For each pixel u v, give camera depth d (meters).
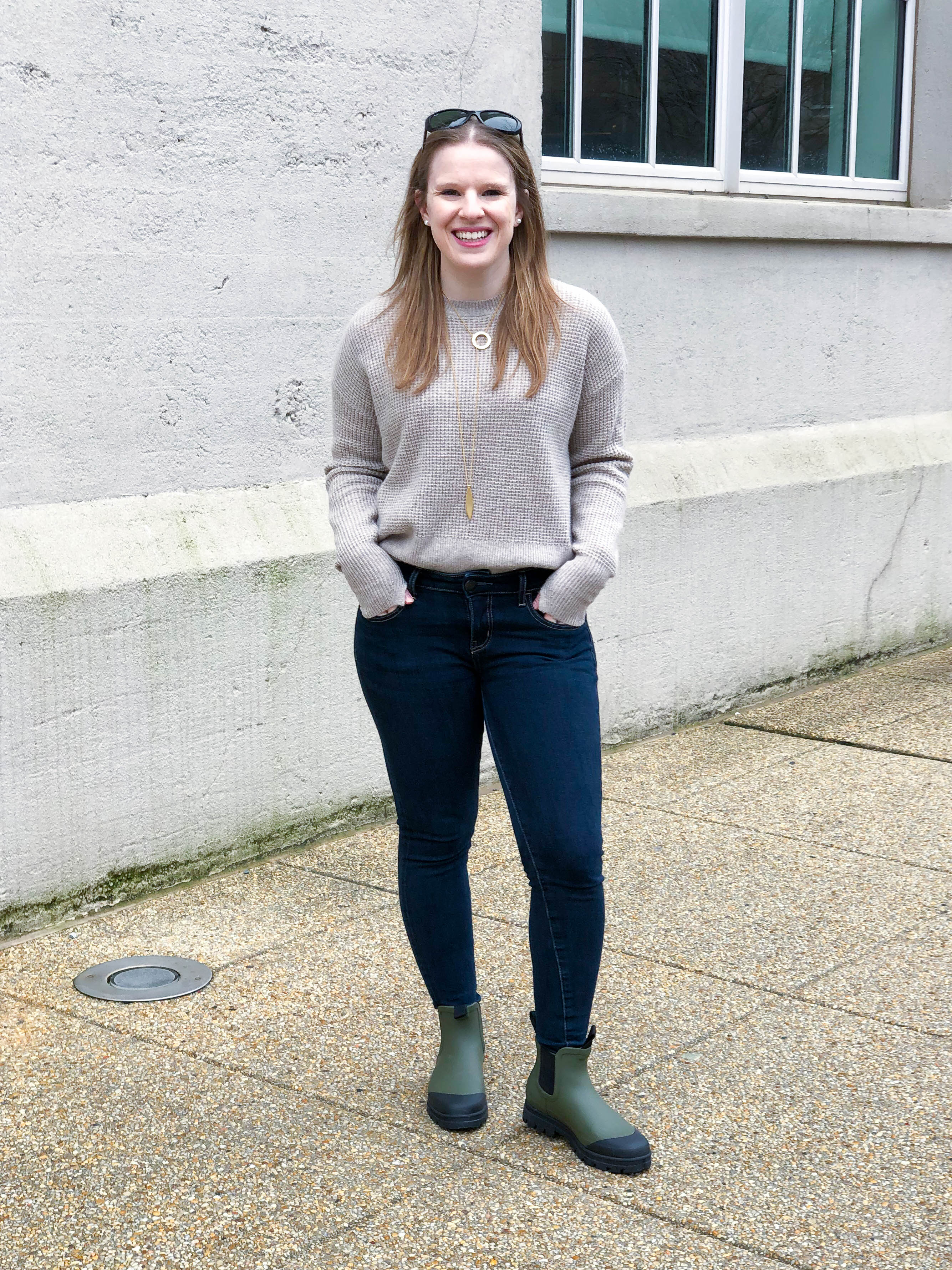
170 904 3.64
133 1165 2.42
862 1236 2.22
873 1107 2.63
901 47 6.32
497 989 3.13
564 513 2.35
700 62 5.44
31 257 3.35
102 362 3.52
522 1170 2.41
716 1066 2.79
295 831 4.06
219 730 3.81
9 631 3.30
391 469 2.39
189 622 3.69
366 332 2.37
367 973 3.21
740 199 5.45
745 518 5.44
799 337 5.74
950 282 6.47
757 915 3.57
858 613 6.12
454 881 2.52
